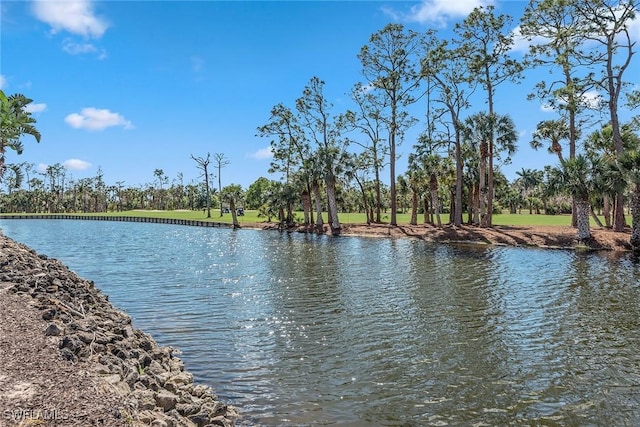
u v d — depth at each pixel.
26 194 149.00
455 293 17.78
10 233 59.94
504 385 8.93
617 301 15.91
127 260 30.05
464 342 11.62
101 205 155.50
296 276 22.48
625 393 8.51
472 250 32.97
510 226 43.84
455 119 48.06
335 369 9.83
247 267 26.02
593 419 7.55
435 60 46.50
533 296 17.00
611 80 34.16
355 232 49.84
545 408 7.95
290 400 8.26
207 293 18.25
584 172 31.56
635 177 28.89
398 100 53.00
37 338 7.43
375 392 8.62
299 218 71.44
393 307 15.52
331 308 15.45
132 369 7.61
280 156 61.78
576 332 12.34
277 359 10.45
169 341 11.80
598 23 33.25
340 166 52.66
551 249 32.25
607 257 27.64
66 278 14.70
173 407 6.91
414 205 55.00
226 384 9.01
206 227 74.12
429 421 7.50
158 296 17.69
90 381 6.12
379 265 26.09
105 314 12.16
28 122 33.28
